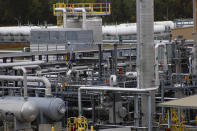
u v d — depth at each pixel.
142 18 69.44
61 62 98.69
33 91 83.25
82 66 95.44
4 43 158.75
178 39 85.88
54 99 70.88
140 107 77.69
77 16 128.88
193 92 82.62
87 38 115.69
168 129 66.56
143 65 69.19
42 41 114.56
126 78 83.31
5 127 69.75
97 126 72.00
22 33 152.75
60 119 73.25
